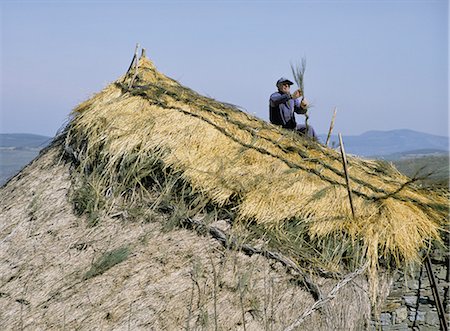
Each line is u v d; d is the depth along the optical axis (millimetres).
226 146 9242
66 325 7348
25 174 10164
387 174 10352
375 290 8023
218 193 8562
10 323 7516
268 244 8125
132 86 10375
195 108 9953
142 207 8758
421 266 8625
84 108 10305
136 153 9117
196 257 7996
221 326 7270
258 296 7594
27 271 8172
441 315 8016
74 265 8109
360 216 8516
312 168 9125
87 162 9469
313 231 8258
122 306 7457
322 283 7840
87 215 8836
